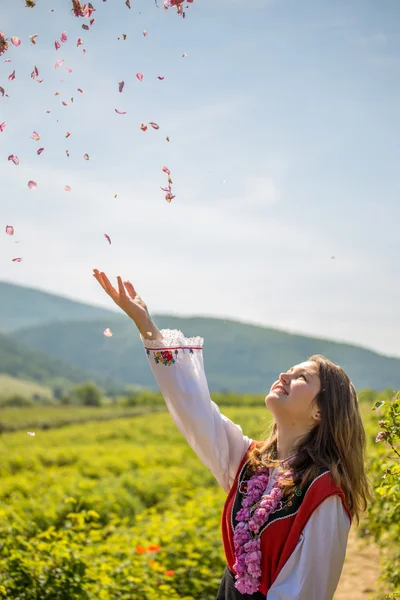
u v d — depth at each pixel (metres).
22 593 4.75
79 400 96.25
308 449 2.75
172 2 3.14
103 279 2.99
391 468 3.49
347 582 6.87
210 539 7.17
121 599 5.20
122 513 10.72
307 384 2.80
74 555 5.30
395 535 5.27
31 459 17.75
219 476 3.10
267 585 2.63
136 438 26.33
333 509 2.61
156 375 2.95
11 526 6.75
